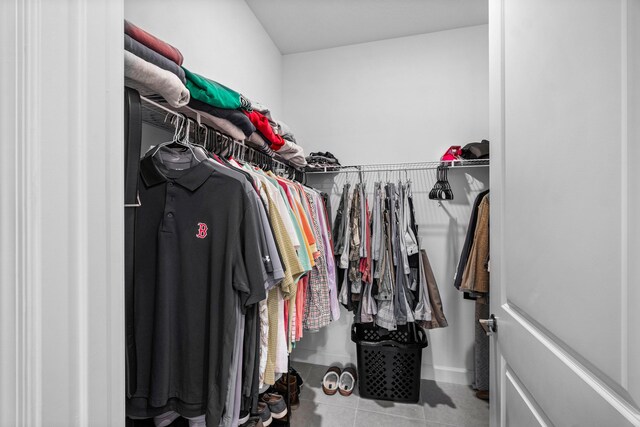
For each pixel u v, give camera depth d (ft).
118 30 1.42
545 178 2.07
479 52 7.04
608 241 1.48
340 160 7.93
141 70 2.27
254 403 3.18
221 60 5.32
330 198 7.97
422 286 6.00
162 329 2.79
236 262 2.80
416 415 5.74
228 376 2.72
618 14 1.40
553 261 1.98
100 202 1.28
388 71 7.61
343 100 7.91
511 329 2.70
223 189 2.90
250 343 3.05
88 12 1.24
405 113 7.49
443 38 7.25
